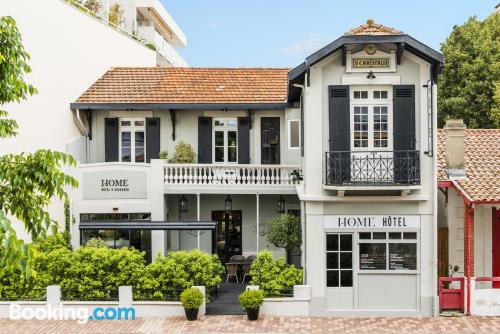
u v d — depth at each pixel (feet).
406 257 57.62
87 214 70.08
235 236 76.64
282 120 75.31
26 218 30.91
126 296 57.26
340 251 57.82
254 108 73.92
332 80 57.06
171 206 75.15
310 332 51.85
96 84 80.53
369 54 56.65
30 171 30.32
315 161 57.31
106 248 60.90
